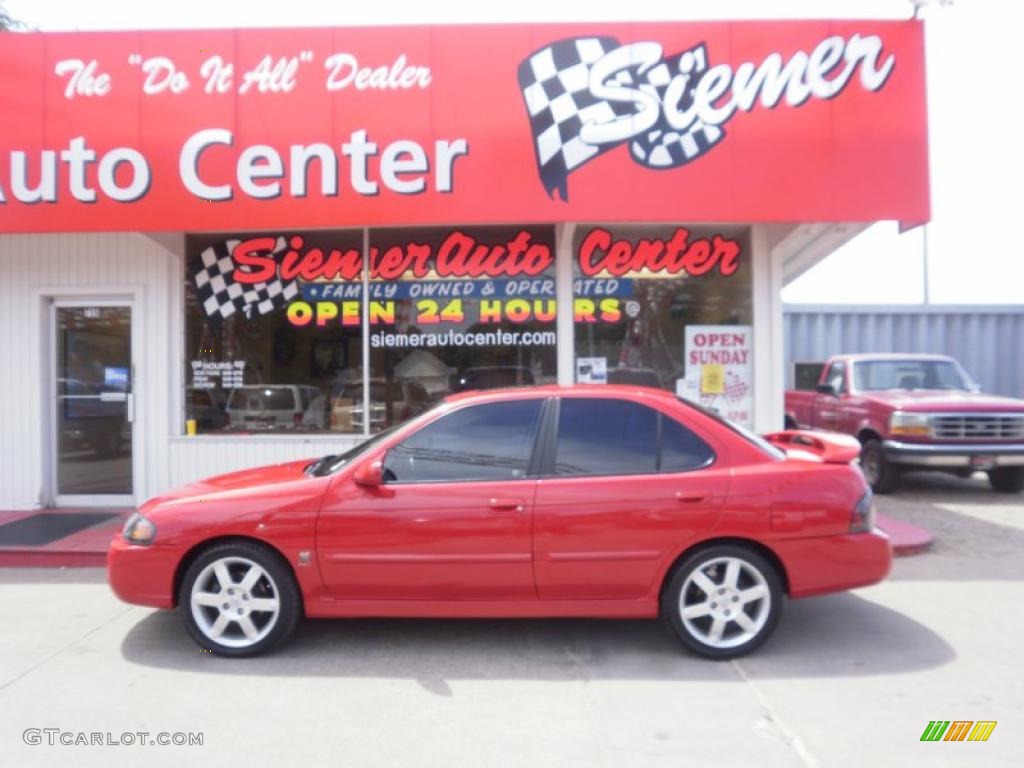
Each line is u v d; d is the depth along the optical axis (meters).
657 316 8.59
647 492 4.57
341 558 4.61
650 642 5.00
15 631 5.25
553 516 4.56
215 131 7.51
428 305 8.66
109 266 8.76
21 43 7.56
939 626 5.27
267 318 8.74
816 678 4.40
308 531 4.61
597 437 4.76
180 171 7.51
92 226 7.54
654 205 7.48
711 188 7.46
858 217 7.46
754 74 7.47
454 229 8.64
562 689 4.28
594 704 4.08
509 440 4.77
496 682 4.38
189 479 8.68
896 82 7.47
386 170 7.49
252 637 4.73
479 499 4.58
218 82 7.52
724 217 7.47
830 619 5.42
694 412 4.85
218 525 4.64
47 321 8.91
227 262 8.74
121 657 4.78
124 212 7.53
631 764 3.45
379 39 7.50
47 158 7.53
